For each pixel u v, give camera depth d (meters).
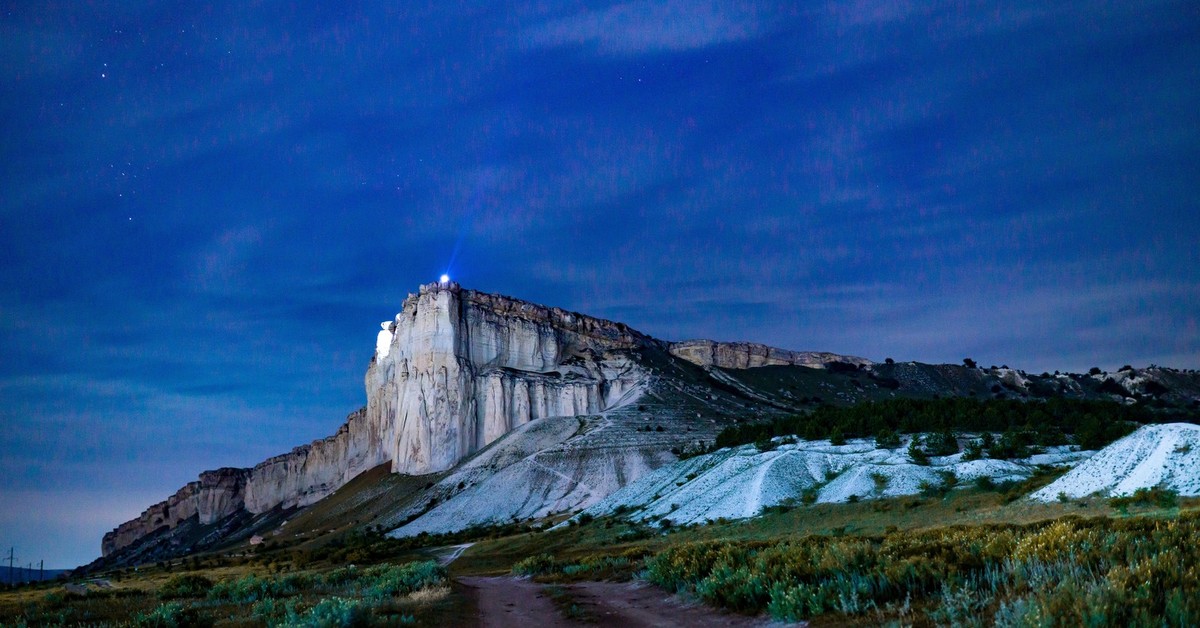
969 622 13.40
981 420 122.19
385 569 54.03
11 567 186.62
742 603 21.31
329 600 25.55
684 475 117.00
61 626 27.06
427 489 188.50
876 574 18.47
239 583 43.34
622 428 187.38
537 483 159.38
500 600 30.98
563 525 113.62
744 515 87.62
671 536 86.38
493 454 192.38
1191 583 12.69
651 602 26.08
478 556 97.81
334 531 179.12
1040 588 13.08
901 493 81.56
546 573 50.22
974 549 20.36
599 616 23.56
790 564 21.80
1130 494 54.72
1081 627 11.34
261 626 23.22
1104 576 13.55
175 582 48.22
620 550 81.69
